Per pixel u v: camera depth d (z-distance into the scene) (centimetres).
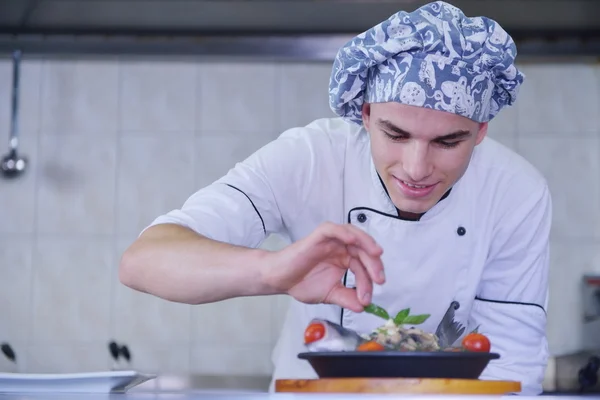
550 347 309
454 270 145
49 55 281
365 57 119
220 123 322
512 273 147
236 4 242
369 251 94
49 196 319
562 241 314
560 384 279
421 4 238
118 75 323
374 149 122
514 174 148
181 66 324
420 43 115
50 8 249
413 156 117
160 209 319
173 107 322
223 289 106
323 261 101
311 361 94
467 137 120
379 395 76
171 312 314
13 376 95
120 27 268
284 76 324
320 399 74
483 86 120
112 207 318
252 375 308
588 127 317
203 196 133
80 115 321
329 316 151
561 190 316
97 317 314
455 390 85
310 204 146
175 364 311
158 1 241
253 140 321
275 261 101
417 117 116
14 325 314
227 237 129
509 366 139
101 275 316
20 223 318
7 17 259
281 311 313
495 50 117
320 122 155
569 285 312
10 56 310
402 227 144
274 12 249
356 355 89
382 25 118
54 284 315
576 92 318
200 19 257
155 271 110
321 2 238
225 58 279
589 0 235
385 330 100
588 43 268
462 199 145
